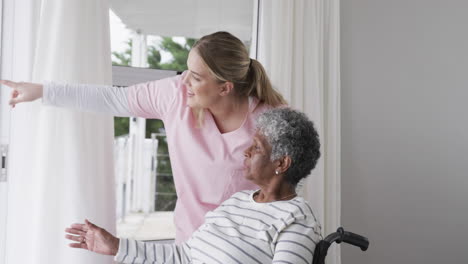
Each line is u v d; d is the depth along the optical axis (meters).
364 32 2.28
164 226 2.69
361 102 2.28
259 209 1.19
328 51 2.09
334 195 2.04
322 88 2.04
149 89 1.47
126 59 2.00
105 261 1.64
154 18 2.02
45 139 1.58
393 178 2.34
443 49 2.38
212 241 1.17
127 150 2.75
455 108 2.40
